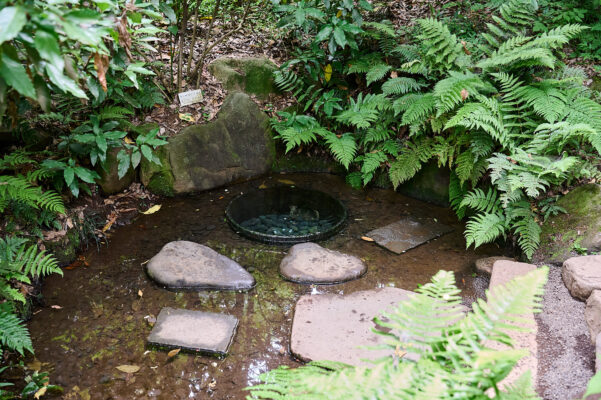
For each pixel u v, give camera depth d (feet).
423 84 14.24
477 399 4.33
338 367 5.65
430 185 14.51
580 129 10.98
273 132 15.67
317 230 12.83
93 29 5.69
